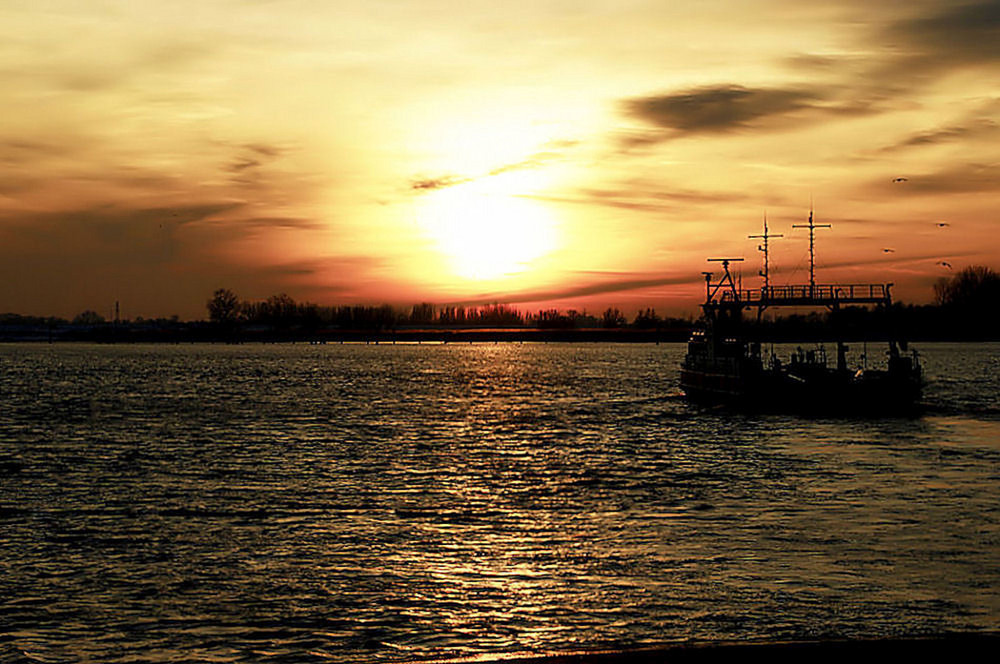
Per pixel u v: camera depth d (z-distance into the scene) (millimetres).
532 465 62844
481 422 92562
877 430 80125
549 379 174750
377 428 87375
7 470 61562
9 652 28797
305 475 59031
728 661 22844
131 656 28578
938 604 32094
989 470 59031
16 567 37312
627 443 73938
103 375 191000
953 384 148875
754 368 91562
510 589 34281
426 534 42531
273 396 131750
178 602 33156
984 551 38531
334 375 193500
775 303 95812
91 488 54562
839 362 93938
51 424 92375
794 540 40719
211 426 89812
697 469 60500
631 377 181750
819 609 31672
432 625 30859
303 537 42031
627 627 30438
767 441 73938
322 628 30703
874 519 44750
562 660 23219
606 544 40406
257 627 30812
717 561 37500
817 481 55500
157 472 60500
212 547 40281
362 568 36969
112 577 35969
